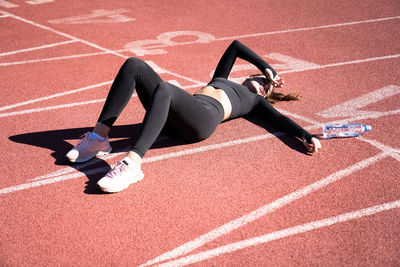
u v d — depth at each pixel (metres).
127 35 8.05
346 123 4.61
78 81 5.85
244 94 4.31
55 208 3.24
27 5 10.33
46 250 2.83
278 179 3.63
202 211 3.23
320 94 5.45
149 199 3.36
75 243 2.90
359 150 4.08
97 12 9.76
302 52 7.18
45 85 5.70
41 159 3.89
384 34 8.16
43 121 4.67
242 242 2.93
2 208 3.23
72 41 7.65
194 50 7.21
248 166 3.82
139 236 2.97
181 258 2.79
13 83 5.75
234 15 9.59
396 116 4.77
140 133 3.41
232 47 4.48
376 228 3.05
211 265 2.73
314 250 2.86
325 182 3.59
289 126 4.16
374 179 3.63
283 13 9.76
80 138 4.30
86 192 3.44
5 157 3.91
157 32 8.28
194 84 5.75
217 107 3.98
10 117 4.75
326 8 10.20
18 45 7.41
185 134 3.90
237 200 3.36
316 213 3.21
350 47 7.42
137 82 3.69
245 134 4.40
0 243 2.88
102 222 3.10
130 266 2.72
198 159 3.92
